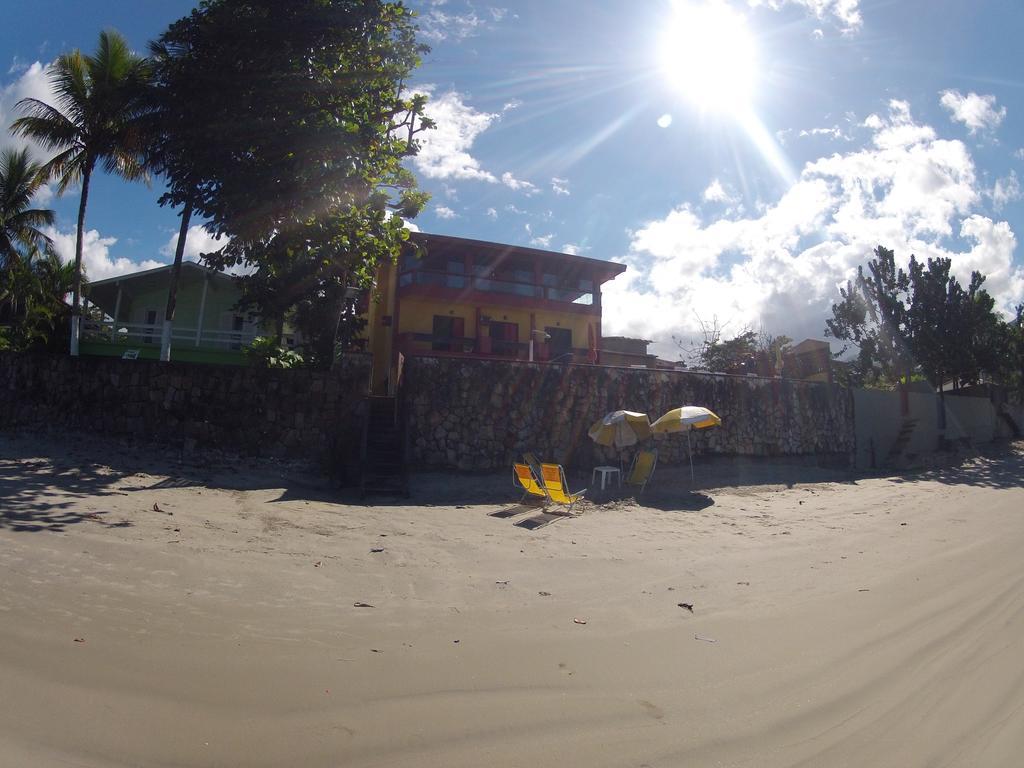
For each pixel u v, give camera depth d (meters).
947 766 4.20
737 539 11.92
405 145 17.58
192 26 16.17
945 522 13.93
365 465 15.49
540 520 13.13
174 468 14.56
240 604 6.79
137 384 16.33
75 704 4.43
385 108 17.44
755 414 22.34
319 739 4.22
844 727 4.71
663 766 4.11
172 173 16.73
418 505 14.19
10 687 4.57
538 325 30.67
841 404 24.86
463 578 8.53
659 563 9.84
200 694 4.73
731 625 6.96
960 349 28.84
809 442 23.55
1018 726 4.75
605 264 31.50
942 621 7.17
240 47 15.53
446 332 29.17
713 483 18.75
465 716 4.66
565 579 8.73
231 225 16.41
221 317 27.27
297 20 15.63
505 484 16.81
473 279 29.52
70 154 22.89
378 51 16.52
